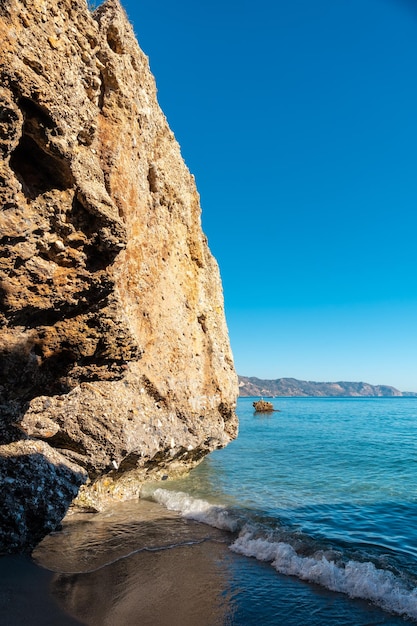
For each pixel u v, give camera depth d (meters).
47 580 7.38
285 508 13.34
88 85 6.27
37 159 5.29
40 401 9.83
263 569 8.62
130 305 13.20
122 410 12.11
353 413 81.50
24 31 4.72
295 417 69.06
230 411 20.34
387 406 122.62
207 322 19.03
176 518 11.81
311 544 9.95
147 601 7.08
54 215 5.45
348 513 12.84
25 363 6.02
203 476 18.62
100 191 5.97
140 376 13.76
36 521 7.82
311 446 30.36
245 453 26.78
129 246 12.66
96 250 6.01
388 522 11.95
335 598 7.45
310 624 6.58
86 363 6.91
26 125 5.00
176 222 16.81
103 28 9.98
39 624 5.93
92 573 7.95
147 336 14.38
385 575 8.17
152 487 15.65
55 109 5.03
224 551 9.52
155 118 14.83
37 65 4.82
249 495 15.05
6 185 4.80
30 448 8.23
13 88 4.61
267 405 80.19
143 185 13.16
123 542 9.73
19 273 5.34
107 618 6.42
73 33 5.70
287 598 7.40
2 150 4.64
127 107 9.56
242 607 7.03
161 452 14.46
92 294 6.24
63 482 8.37
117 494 13.50
